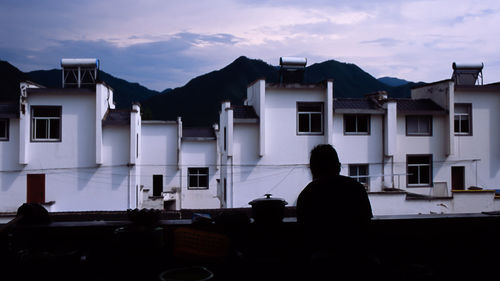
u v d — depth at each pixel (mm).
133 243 4246
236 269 4250
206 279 3820
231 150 21312
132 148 22406
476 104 23938
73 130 22094
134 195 22641
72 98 22094
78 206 22062
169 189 32281
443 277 4578
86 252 4402
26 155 21453
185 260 4262
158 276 3977
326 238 3764
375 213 19797
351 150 22234
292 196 21703
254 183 21547
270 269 4199
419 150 22938
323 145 4180
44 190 21844
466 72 25781
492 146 23938
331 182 3930
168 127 32500
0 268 4059
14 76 89938
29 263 4113
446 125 23062
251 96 23484
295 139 21781
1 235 4109
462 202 20219
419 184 22938
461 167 23719
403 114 22781
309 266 3748
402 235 5238
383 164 22422
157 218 4559
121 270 4207
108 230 4770
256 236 4484
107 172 22359
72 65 23047
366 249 3809
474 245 5363
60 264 4188
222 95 132125
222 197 23531
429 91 24594
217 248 4285
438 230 5316
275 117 21719
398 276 4129
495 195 21828
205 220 4660
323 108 21969
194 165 32594
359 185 3973
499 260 4980
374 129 22453
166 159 32375
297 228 4637
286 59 23109
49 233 4707
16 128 21766
